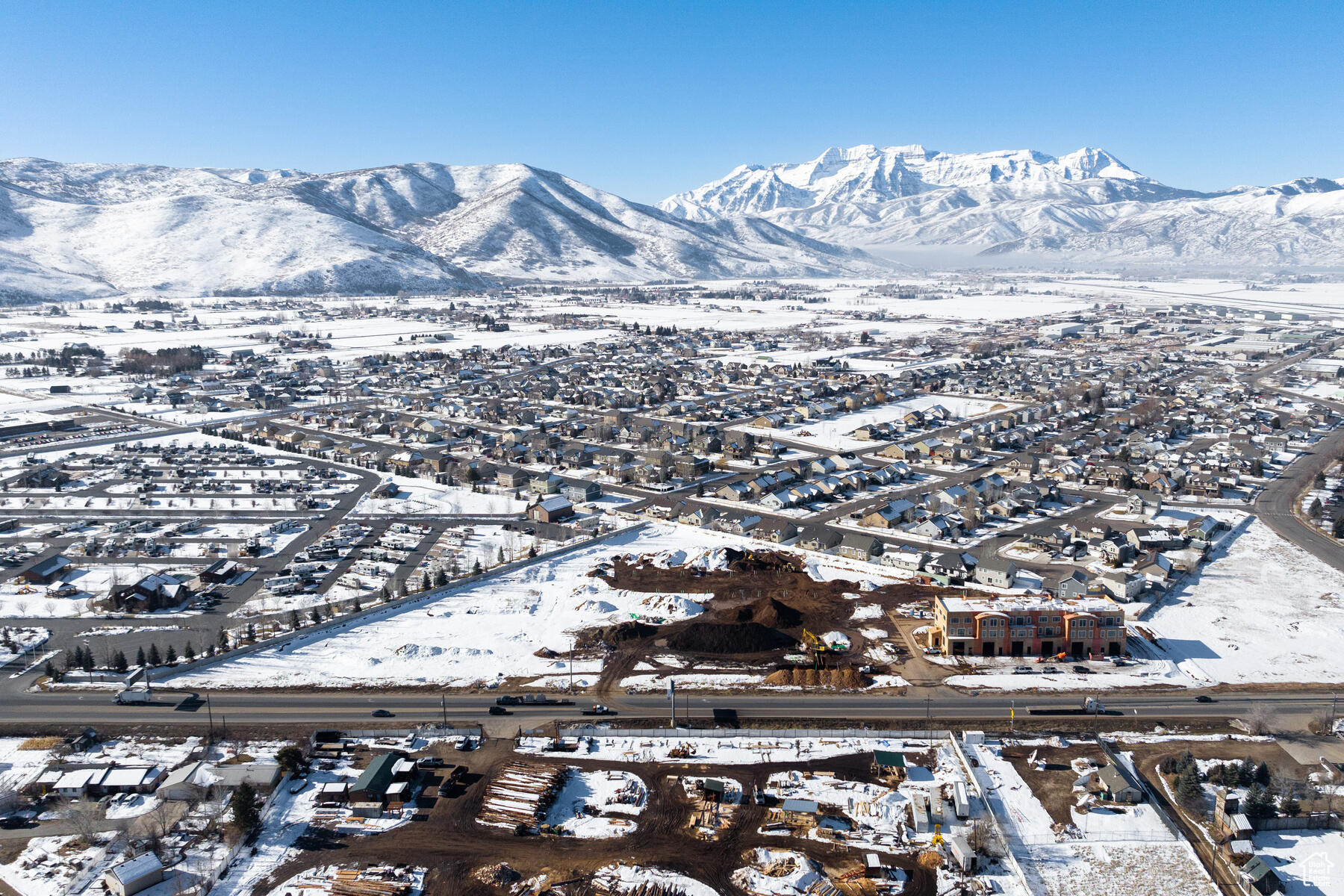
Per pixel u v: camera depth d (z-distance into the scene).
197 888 76.69
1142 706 106.25
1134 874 78.94
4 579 148.25
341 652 120.50
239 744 98.50
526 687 111.69
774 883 76.81
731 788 90.81
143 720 103.31
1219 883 78.12
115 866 77.69
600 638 124.12
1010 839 83.25
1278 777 90.56
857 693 109.62
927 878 78.12
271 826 84.81
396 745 98.69
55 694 109.50
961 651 119.50
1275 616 131.25
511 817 85.69
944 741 99.62
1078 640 119.00
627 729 101.50
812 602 136.75
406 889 75.88
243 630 127.56
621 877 77.75
